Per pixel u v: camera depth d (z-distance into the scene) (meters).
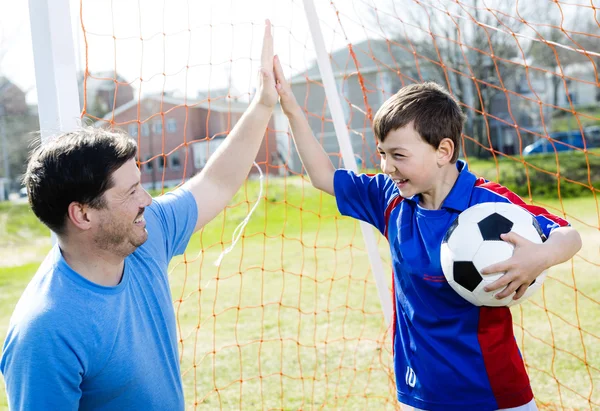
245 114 2.16
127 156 1.57
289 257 8.59
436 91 1.96
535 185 13.65
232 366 4.15
